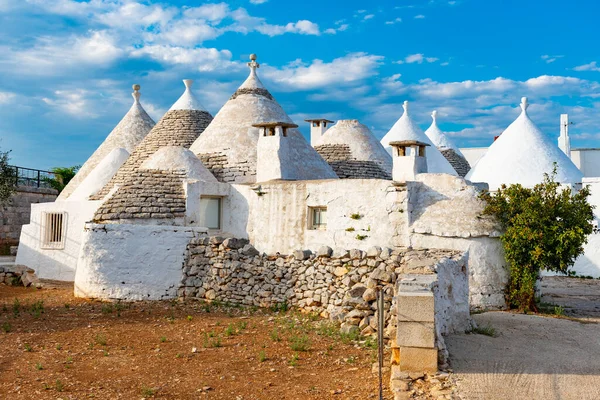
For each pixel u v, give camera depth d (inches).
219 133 923.4
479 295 629.9
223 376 368.8
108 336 470.3
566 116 1792.6
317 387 347.6
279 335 467.2
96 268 643.5
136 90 1234.0
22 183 1371.8
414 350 343.9
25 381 359.9
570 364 379.2
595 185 1103.0
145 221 711.7
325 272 542.0
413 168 772.6
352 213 692.1
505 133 1283.2
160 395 337.1
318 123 1168.2
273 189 748.0
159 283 632.4
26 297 671.1
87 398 332.5
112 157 999.6
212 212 781.9
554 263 615.5
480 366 365.4
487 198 652.7
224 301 601.9
